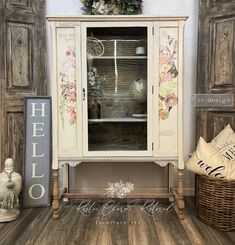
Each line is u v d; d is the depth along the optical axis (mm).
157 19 2062
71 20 2074
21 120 2504
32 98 2426
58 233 1909
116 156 2152
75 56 2098
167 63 2086
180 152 2119
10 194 2080
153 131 2123
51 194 2439
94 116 2201
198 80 2512
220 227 1946
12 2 2402
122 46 2225
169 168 2492
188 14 2547
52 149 2246
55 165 2135
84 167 2646
